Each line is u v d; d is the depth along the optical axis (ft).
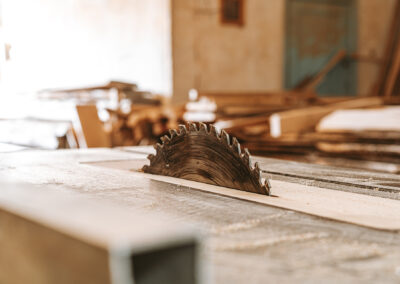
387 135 16.42
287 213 3.83
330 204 4.32
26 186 3.01
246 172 4.80
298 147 17.85
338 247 2.88
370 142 16.35
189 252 1.65
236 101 27.22
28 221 2.06
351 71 39.81
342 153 16.35
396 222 3.60
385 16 40.24
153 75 29.45
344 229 3.34
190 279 1.65
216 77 32.99
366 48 39.93
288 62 36.65
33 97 21.21
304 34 37.42
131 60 28.66
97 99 23.73
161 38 29.50
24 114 18.12
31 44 22.39
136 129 22.29
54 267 1.87
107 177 5.64
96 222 1.90
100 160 7.66
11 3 21.17
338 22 39.01
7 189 2.87
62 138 14.24
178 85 30.42
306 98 29.09
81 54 26.09
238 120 20.15
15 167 6.54
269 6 35.29
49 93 22.31
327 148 16.90
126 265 1.52
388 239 3.09
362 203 4.39
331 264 2.54
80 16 26.03
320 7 37.96
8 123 15.02
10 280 2.25
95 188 4.85
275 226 3.40
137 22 28.73
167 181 5.36
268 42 35.42
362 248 2.86
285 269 2.45
